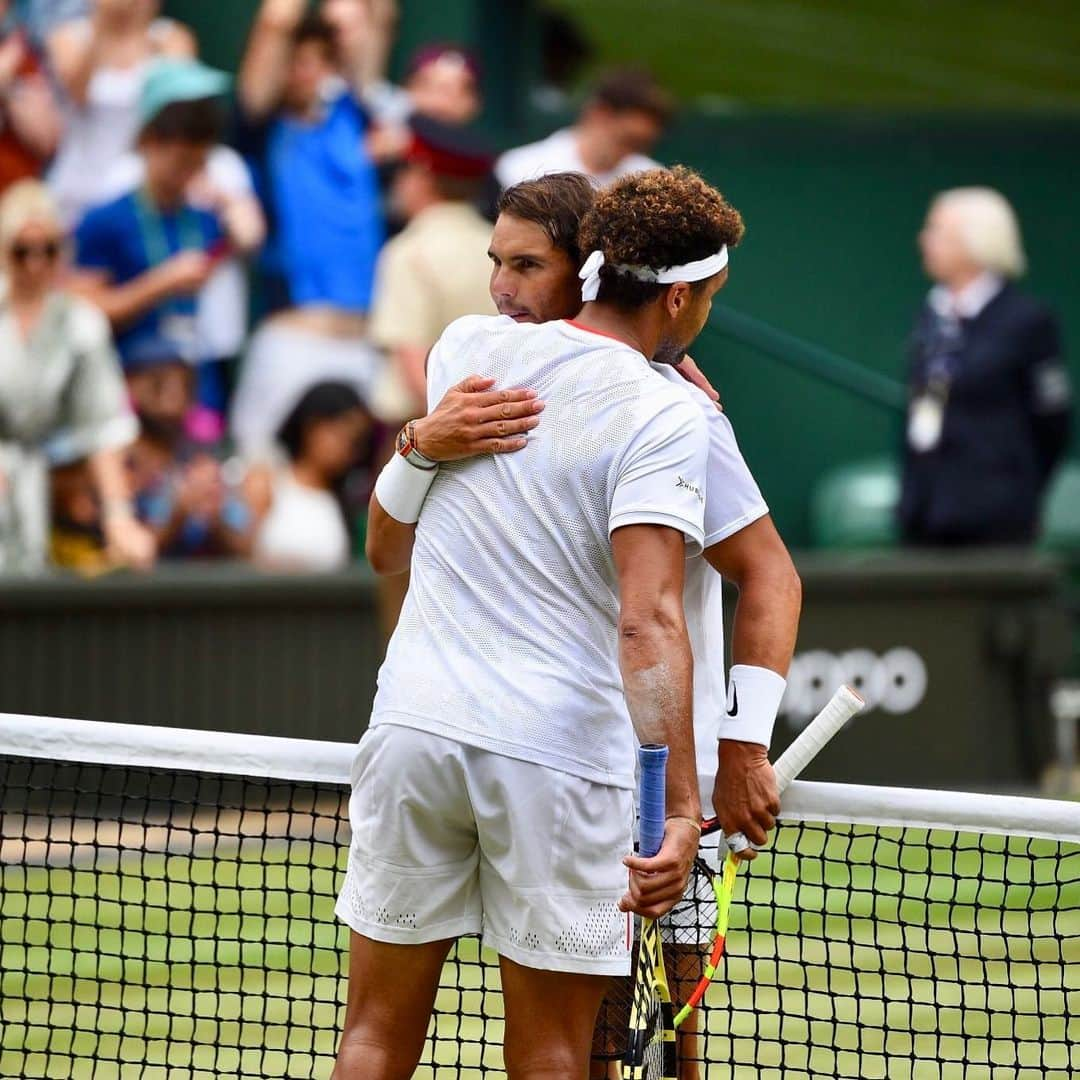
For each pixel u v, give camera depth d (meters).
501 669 10.95
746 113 42.03
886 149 42.31
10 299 29.66
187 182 33.12
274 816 26.69
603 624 11.09
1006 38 55.69
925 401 33.91
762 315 42.12
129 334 32.78
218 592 28.52
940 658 30.91
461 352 11.66
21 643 27.89
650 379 11.05
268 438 34.09
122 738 13.27
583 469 10.95
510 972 11.22
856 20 55.56
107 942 21.00
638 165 28.62
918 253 42.31
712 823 11.76
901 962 20.11
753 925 21.67
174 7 35.88
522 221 11.96
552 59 47.25
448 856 11.23
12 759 15.48
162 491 32.44
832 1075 14.08
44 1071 16.48
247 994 14.81
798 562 30.48
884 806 12.18
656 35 54.88
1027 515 33.66
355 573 29.08
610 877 11.07
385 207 35.00
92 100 33.25
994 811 12.01
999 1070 16.64
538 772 10.82
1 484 29.48
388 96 35.66
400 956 11.34
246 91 34.44
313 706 28.98
